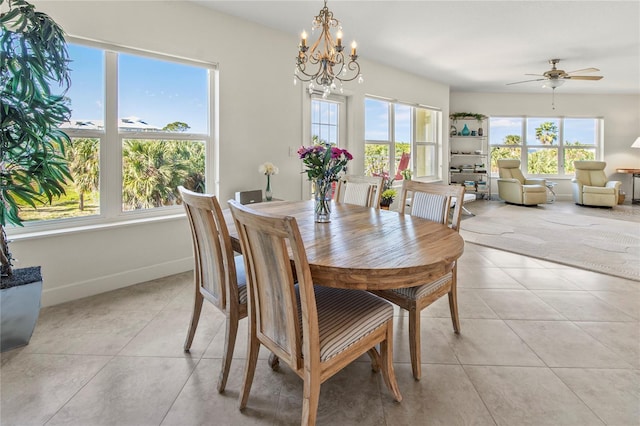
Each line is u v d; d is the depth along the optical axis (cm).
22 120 177
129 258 280
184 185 320
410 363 176
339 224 192
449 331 207
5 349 182
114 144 276
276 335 129
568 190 798
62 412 140
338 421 137
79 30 245
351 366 175
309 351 115
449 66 527
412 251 141
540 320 220
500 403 146
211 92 330
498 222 526
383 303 146
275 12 328
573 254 357
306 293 112
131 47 271
